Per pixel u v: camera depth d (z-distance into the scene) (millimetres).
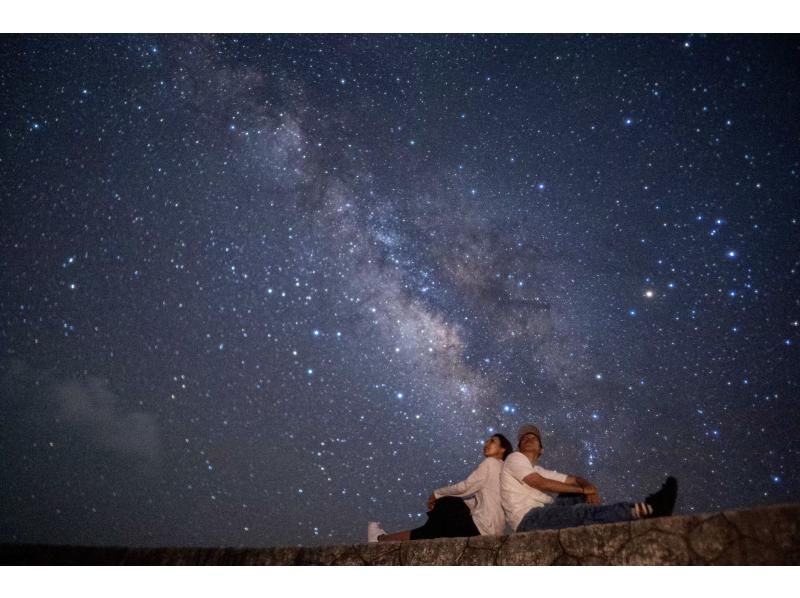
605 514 3057
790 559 2285
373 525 4066
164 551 3596
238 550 3480
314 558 3322
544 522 3182
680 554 2508
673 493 2963
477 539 3059
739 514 2447
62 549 3666
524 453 3738
